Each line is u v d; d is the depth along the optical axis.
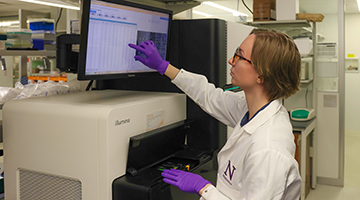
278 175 0.82
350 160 4.93
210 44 1.40
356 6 5.85
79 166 1.06
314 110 3.69
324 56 3.81
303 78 3.61
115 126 1.03
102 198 1.03
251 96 1.02
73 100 1.19
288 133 0.92
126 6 1.13
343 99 3.75
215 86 1.42
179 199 1.18
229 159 0.98
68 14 2.33
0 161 1.61
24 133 1.16
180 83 1.32
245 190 0.85
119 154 1.06
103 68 1.13
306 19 3.40
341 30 3.73
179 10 1.71
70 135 1.06
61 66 1.16
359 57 6.61
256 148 0.86
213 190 0.94
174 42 1.46
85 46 1.03
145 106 1.17
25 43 1.94
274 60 0.93
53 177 1.13
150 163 1.24
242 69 0.98
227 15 4.15
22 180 1.20
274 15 3.71
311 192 3.66
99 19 1.05
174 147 1.40
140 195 1.01
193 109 1.46
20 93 1.40
